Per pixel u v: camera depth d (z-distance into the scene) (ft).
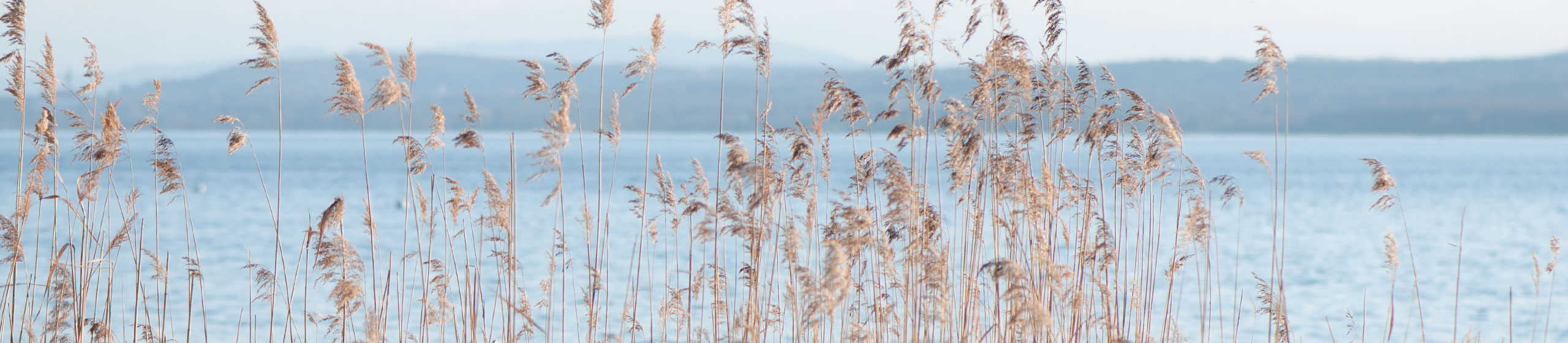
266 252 118.11
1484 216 204.85
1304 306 79.51
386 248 115.03
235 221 168.96
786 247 37.81
